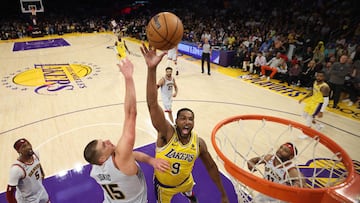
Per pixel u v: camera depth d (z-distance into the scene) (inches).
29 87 339.3
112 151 78.9
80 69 430.9
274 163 111.6
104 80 370.6
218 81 369.7
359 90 289.6
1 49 626.5
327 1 576.7
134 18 993.5
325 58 351.6
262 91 329.1
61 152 191.6
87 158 76.9
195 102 289.4
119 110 267.4
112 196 85.1
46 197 121.8
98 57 528.1
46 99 297.7
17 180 104.5
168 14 87.3
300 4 633.6
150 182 158.6
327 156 180.4
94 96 307.3
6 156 187.3
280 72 364.8
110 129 227.5
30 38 828.0
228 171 89.4
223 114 258.5
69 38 808.9
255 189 78.4
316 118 252.8
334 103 277.6
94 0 1095.0
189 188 112.7
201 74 404.8
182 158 95.6
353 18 467.5
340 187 62.7
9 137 213.6
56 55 547.8
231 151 189.6
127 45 665.6
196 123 237.8
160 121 88.0
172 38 86.1
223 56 446.0
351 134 221.8
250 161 127.4
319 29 466.6
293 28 506.6
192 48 526.0
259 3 745.0
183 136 94.1
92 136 215.5
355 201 58.2
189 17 842.8
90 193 149.6
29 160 110.7
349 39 402.3
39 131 223.6
